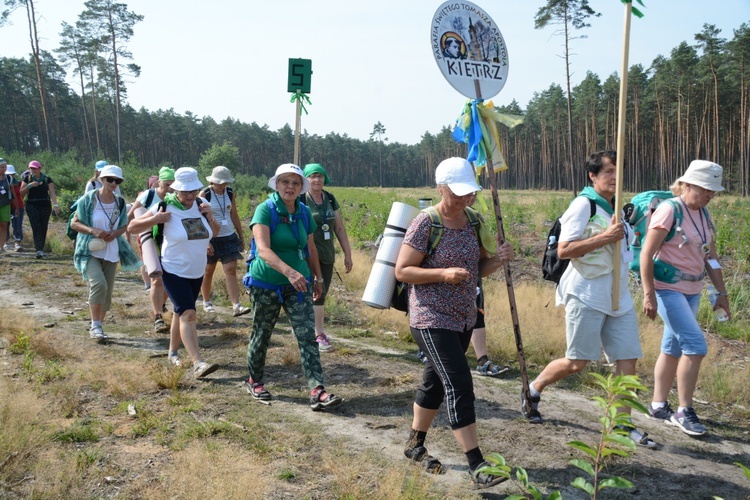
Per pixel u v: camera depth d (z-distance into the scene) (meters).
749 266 11.99
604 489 3.71
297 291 4.86
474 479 3.55
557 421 4.75
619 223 4.08
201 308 8.17
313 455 3.94
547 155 90.50
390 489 3.32
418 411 3.88
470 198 3.57
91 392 4.91
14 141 83.06
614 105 69.56
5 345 5.86
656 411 4.97
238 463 3.67
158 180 7.43
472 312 3.69
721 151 61.53
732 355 7.02
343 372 5.78
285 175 4.71
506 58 4.57
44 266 10.81
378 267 4.03
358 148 149.50
